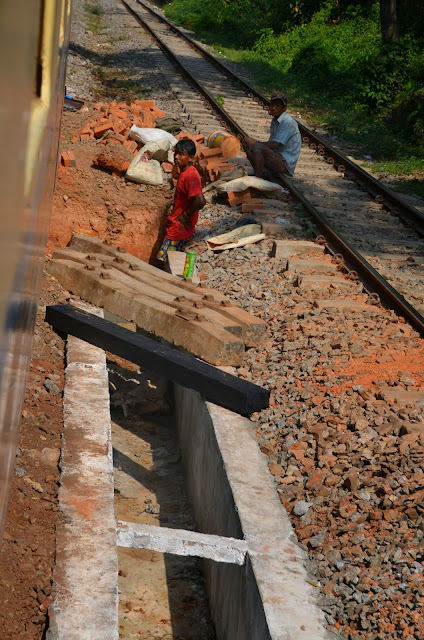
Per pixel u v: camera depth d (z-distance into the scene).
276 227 9.74
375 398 5.66
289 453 5.07
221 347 6.27
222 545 4.11
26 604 3.66
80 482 4.67
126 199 10.55
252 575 3.94
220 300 7.38
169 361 5.92
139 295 7.29
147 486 6.60
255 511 4.42
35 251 2.86
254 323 6.75
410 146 16.91
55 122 4.10
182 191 9.00
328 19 31.80
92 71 20.95
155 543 4.24
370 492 4.59
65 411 5.50
